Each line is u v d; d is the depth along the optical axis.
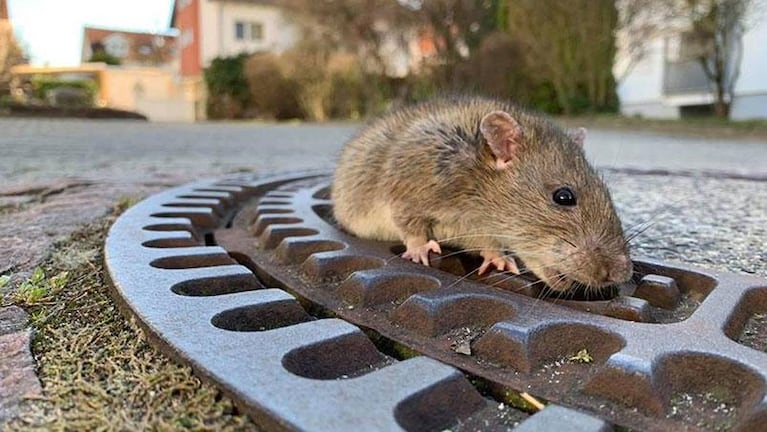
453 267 0.20
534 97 1.91
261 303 0.13
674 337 0.12
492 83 1.87
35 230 0.23
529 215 0.20
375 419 0.09
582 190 0.19
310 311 0.15
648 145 1.06
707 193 0.39
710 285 0.16
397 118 0.24
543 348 0.12
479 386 0.11
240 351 0.11
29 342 0.12
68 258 0.19
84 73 3.78
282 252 0.19
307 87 2.33
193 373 0.10
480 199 0.21
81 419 0.09
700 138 1.24
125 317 0.13
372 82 2.24
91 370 0.11
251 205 0.29
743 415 0.09
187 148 0.81
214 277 0.15
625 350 0.11
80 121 1.65
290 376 0.10
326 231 0.21
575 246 0.18
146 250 0.17
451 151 0.21
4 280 0.16
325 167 0.55
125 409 0.10
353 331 0.12
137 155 0.67
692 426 0.10
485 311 0.14
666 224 0.28
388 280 0.15
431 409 0.10
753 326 0.14
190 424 0.09
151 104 3.23
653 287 0.15
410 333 0.13
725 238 0.24
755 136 1.27
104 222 0.24
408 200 0.21
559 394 0.11
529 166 0.20
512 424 0.10
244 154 0.73
